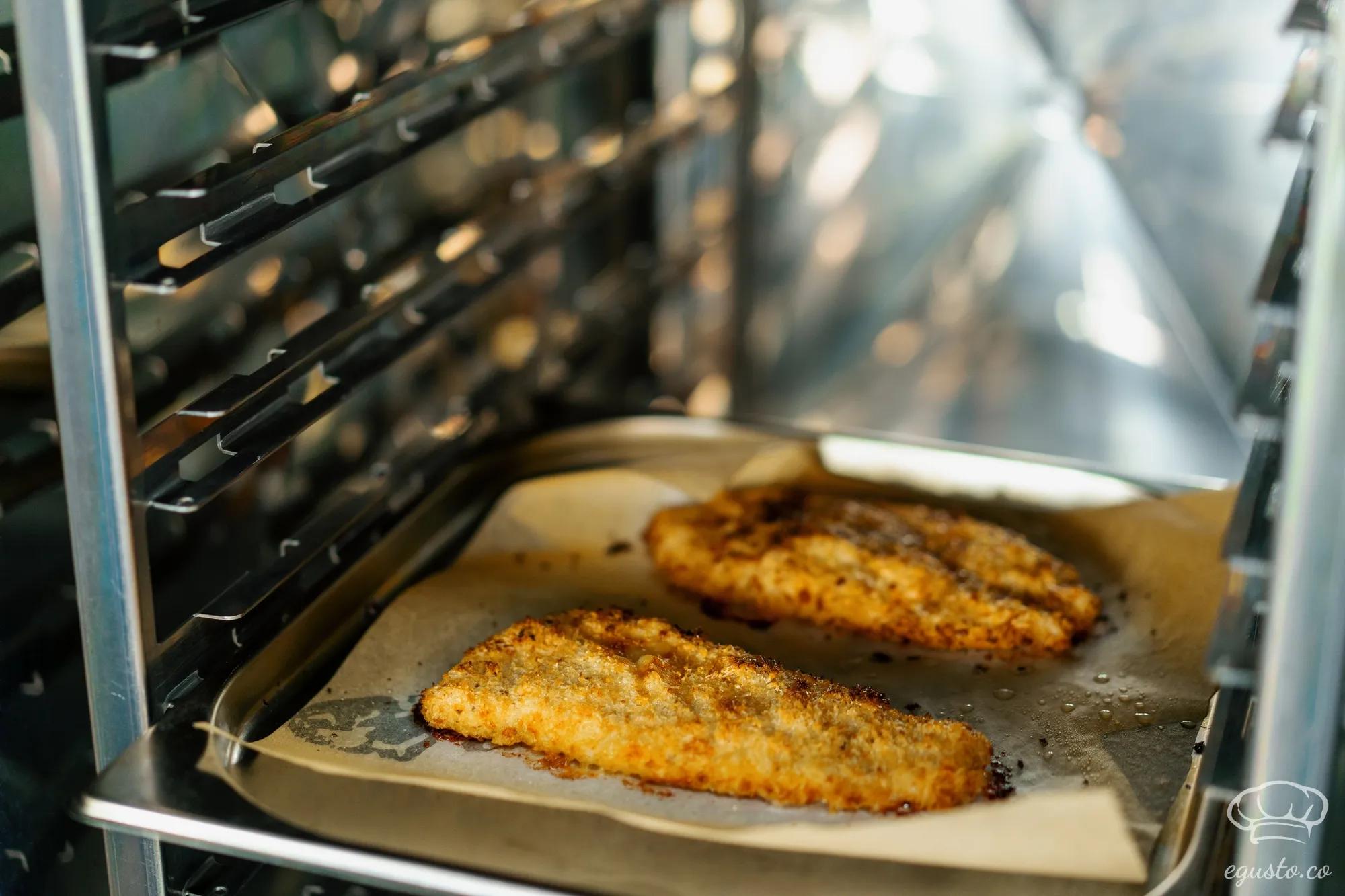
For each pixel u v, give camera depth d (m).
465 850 0.63
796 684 0.70
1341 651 0.58
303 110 0.82
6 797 0.72
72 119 0.61
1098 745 0.70
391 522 0.80
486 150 0.96
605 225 1.07
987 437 1.13
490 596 0.78
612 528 0.83
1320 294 0.57
